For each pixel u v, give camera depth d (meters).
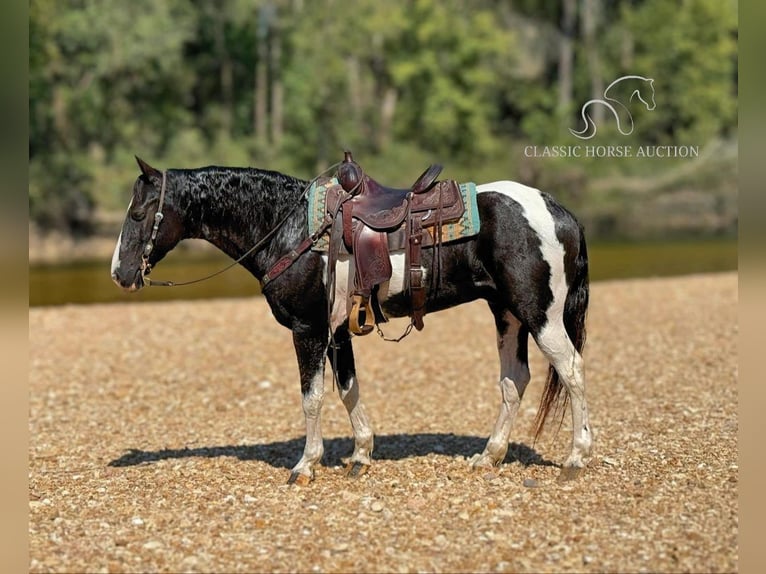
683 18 34.38
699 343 9.66
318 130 33.69
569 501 4.57
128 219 4.88
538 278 4.63
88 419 7.19
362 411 5.21
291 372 8.98
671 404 6.85
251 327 11.68
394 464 5.39
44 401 7.87
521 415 6.84
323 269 4.83
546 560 3.88
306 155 33.66
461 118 33.94
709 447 5.48
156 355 9.98
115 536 4.30
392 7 33.78
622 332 10.70
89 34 29.73
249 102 35.38
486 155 34.41
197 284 19.28
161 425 6.96
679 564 3.79
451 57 34.25
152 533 4.34
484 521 4.34
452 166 34.06
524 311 4.68
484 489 4.82
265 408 7.49
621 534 4.12
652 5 35.59
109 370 9.23
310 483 5.03
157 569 3.91
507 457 5.49
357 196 4.86
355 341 10.66
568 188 33.34
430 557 3.95
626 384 7.82
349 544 4.11
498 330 5.14
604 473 5.00
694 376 7.95
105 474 5.44
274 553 4.04
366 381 8.52
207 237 5.06
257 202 4.96
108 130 31.12
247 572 3.85
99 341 10.85
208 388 8.34
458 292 4.81
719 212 31.59
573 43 37.91
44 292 18.33
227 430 6.72
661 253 22.98
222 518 4.50
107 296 17.61
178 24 31.47
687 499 4.53
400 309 4.88
